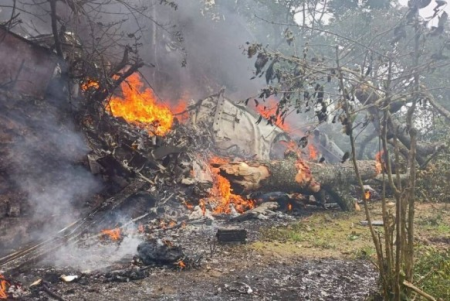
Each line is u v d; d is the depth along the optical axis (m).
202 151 12.95
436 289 3.99
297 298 4.77
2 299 4.47
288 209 10.78
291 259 6.32
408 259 3.45
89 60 10.26
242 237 7.18
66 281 5.13
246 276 5.51
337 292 4.98
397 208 3.40
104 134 9.84
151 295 4.79
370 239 7.57
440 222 8.92
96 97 10.22
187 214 9.41
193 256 6.35
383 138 3.39
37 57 8.88
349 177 11.20
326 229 8.58
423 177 11.56
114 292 4.85
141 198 9.13
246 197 10.93
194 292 4.90
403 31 3.49
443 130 11.57
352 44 3.78
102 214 8.02
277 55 3.67
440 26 3.35
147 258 5.92
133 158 9.44
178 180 10.22
